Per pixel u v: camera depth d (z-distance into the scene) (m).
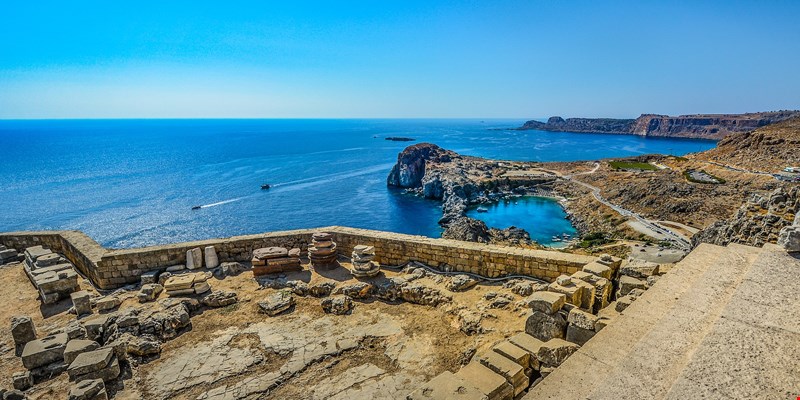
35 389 8.28
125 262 13.78
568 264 11.76
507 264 12.73
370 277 13.34
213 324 10.98
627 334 4.98
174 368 9.12
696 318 4.93
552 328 8.49
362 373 8.86
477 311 10.89
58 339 9.41
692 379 3.65
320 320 11.13
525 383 6.48
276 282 13.03
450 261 13.66
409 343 9.96
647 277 10.35
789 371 3.65
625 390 3.79
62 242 16.58
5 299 12.67
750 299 4.90
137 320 10.36
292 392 8.31
